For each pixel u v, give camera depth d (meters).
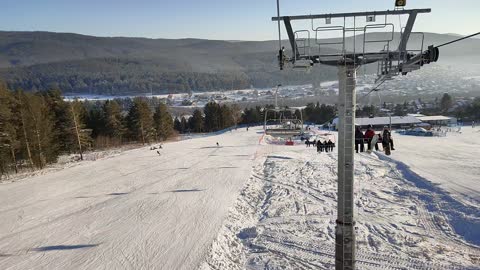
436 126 93.69
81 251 17.86
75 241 19.17
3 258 17.44
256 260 16.70
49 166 48.25
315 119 113.62
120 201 26.89
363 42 7.96
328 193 27.77
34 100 48.53
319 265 15.89
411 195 26.12
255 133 87.81
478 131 79.31
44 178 37.66
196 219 21.94
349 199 9.07
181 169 40.22
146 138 80.94
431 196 25.23
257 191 29.11
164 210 24.02
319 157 45.78
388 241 18.00
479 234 18.34
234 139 75.00
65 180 36.19
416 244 17.55
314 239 18.67
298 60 8.17
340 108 8.72
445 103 129.38
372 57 7.99
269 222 21.55
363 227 19.89
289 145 61.50
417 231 19.27
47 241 19.38
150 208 24.64
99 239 19.30
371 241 17.98
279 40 7.99
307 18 7.91
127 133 80.56
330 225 20.69
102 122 77.25
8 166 45.06
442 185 27.66
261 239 19.02
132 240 18.97
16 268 16.31
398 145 54.94
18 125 46.41
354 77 8.42
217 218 22.00
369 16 7.72
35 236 20.19
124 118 82.00
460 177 30.22
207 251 17.34
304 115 114.50
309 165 39.81
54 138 55.53
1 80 45.09
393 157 41.94
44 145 47.84
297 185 30.55
